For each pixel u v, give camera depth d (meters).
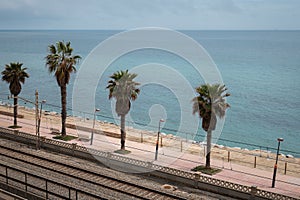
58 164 34.53
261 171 35.38
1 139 44.44
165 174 31.94
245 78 122.81
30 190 27.31
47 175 31.09
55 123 55.38
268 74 131.88
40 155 37.59
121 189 28.28
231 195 28.70
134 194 27.16
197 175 30.28
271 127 67.44
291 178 33.72
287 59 182.88
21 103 88.81
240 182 31.97
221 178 32.81
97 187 28.52
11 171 32.03
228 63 166.25
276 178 33.50
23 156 37.28
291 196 28.95
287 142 59.75
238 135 62.41
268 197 27.23
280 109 80.69
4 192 25.95
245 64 162.50
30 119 58.09
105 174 31.52
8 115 60.81
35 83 115.56
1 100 90.19
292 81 116.00
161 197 27.22
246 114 76.25
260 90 101.94
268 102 87.38
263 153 46.78
